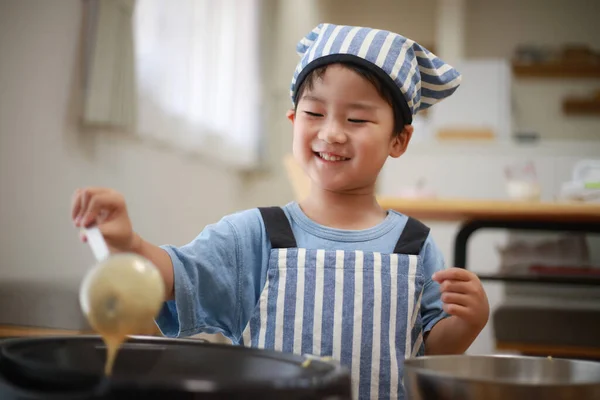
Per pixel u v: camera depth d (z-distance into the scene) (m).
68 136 2.67
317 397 0.48
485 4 7.34
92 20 2.66
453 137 3.82
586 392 0.57
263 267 0.98
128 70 2.74
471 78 3.82
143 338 0.65
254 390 0.45
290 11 5.61
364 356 0.94
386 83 0.98
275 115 5.30
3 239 2.43
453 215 2.30
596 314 2.43
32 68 2.51
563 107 7.06
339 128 0.97
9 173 2.46
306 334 0.94
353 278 0.96
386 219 1.04
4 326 1.96
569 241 2.50
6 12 2.46
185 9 3.46
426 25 7.46
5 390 0.47
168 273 0.86
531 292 3.13
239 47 4.49
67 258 2.66
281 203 5.43
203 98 3.80
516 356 0.73
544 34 7.26
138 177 3.26
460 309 0.90
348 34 0.99
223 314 0.95
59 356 0.59
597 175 2.49
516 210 2.14
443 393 0.59
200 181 4.17
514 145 3.21
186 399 0.43
